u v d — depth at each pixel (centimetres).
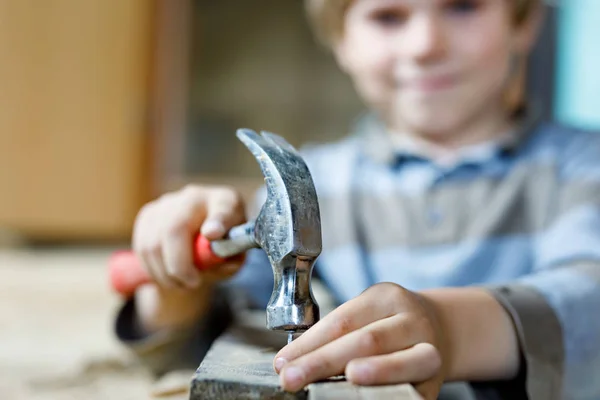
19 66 242
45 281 185
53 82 243
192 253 67
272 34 295
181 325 86
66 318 136
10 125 243
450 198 98
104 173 246
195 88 275
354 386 43
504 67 97
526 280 63
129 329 88
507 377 56
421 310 51
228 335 64
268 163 50
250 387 43
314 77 296
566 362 56
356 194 104
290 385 43
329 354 45
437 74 94
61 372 93
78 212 246
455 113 97
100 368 95
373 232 101
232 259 67
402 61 96
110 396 81
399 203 101
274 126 295
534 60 185
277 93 295
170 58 246
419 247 97
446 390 61
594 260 70
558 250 79
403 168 105
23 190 245
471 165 99
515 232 93
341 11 108
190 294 85
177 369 87
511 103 106
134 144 246
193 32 276
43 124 244
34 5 240
